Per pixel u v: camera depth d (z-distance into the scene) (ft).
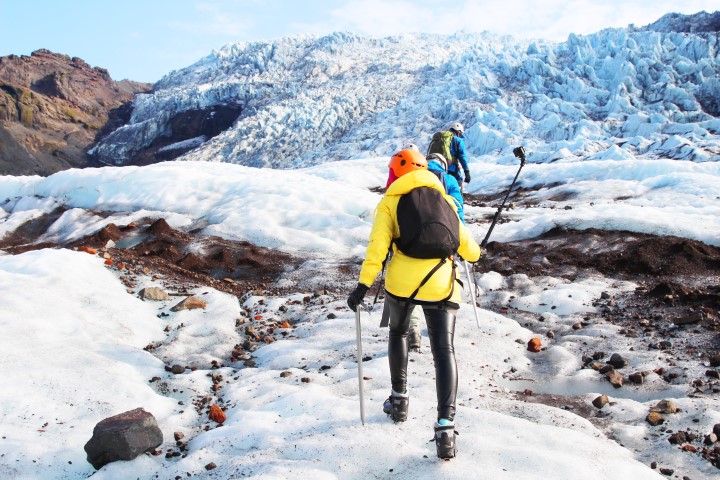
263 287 26.43
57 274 22.02
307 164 340.18
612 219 30.19
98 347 17.56
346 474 10.33
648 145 148.15
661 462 11.02
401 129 318.86
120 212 40.42
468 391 14.14
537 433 11.44
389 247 10.61
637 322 19.07
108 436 11.50
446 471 10.03
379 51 641.81
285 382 15.39
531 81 291.99
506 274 25.85
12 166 590.55
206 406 14.61
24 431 12.52
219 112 633.20
